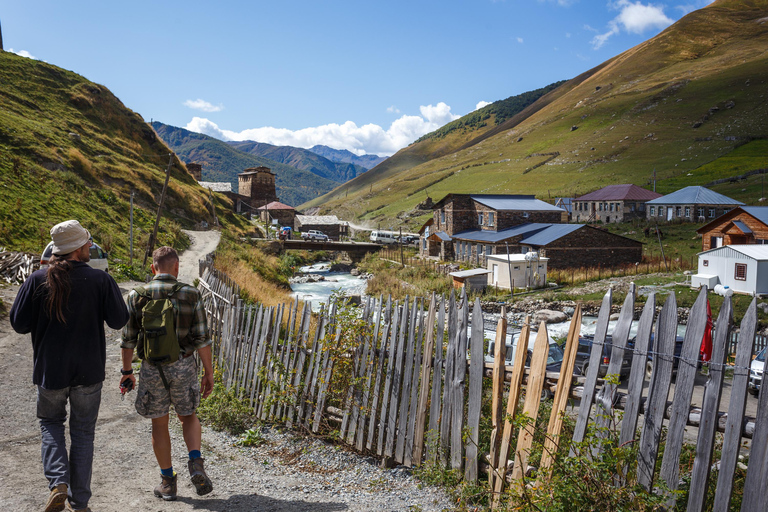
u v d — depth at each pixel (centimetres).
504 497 382
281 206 10106
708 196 6994
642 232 6700
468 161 19725
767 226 4106
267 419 689
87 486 355
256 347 754
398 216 13600
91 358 356
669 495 311
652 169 12075
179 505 409
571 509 332
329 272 6625
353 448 571
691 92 17250
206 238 5188
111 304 365
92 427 366
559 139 17912
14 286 1833
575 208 9194
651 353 327
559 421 375
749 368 282
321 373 613
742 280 3297
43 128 5438
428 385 494
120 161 6066
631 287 345
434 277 4934
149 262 3303
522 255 4484
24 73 6869
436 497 441
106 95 7806
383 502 438
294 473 519
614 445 341
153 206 5572
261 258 5434
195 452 408
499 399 423
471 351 442
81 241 365
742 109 14450
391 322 546
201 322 417
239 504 419
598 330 360
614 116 18012
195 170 10825
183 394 407
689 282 3734
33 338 353
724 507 287
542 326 397
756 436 278
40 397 352
